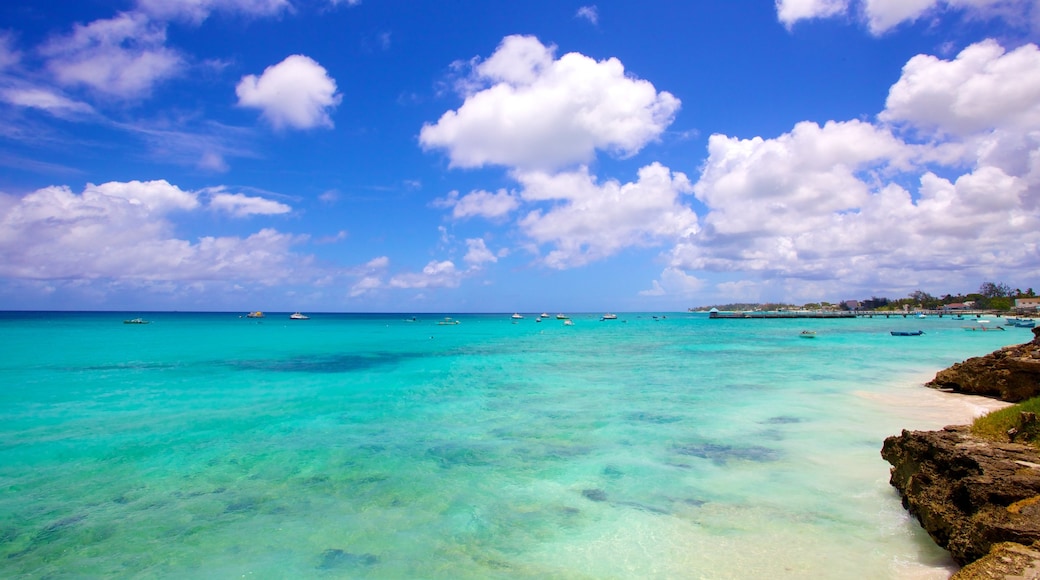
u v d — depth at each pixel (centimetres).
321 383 2503
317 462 1240
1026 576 544
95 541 840
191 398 2081
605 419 1680
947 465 856
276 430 1552
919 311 18225
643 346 5069
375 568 756
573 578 721
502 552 799
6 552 804
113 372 2866
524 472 1161
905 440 1009
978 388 2098
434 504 987
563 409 1853
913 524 876
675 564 754
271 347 4650
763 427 1553
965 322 11825
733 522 892
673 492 1032
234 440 1438
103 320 12775
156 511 959
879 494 1010
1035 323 9538
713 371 2986
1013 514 670
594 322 14412
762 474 1130
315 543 834
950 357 3834
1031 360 1877
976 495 738
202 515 941
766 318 15538
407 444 1394
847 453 1279
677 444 1373
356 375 2809
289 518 927
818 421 1627
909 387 2317
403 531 874
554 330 8900
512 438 1450
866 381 2533
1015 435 932
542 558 779
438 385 2439
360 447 1367
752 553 782
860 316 16788
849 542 813
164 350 4259
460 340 5962
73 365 3170
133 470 1184
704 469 1168
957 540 723
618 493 1031
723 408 1847
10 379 2589
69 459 1264
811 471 1146
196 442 1417
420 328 9394
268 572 746
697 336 6944
